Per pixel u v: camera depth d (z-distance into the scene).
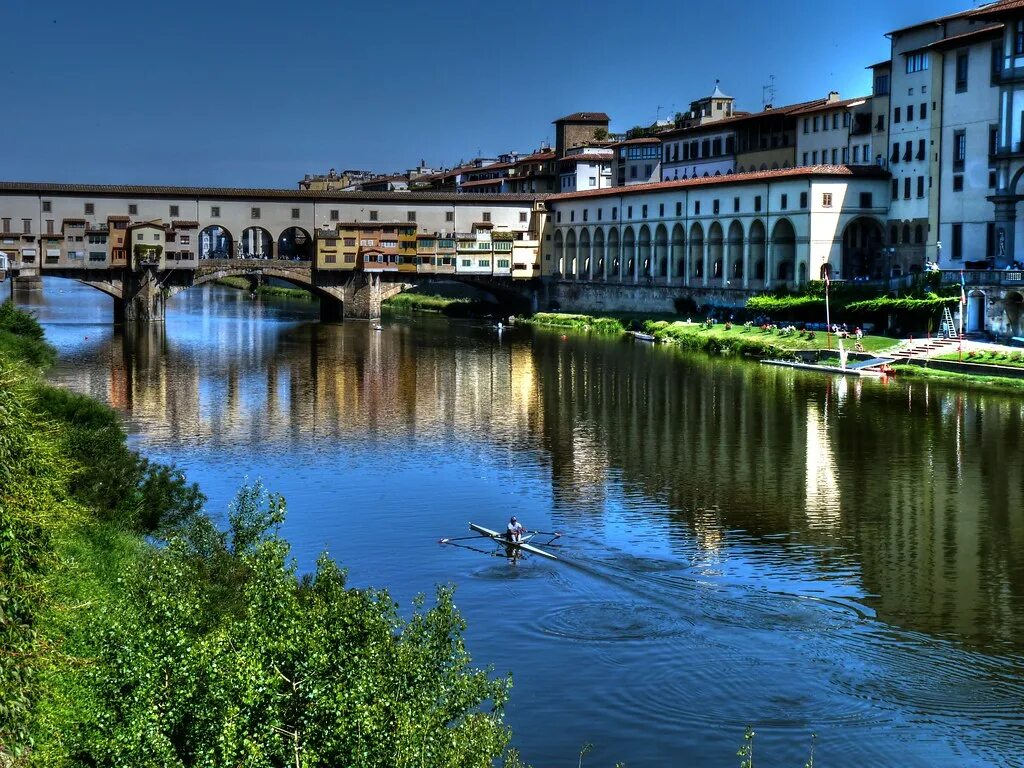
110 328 173.12
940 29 138.88
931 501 67.06
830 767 37.78
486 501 68.19
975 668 44.56
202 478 74.06
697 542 59.66
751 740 37.44
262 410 99.56
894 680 43.59
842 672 44.19
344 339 159.12
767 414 94.56
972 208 131.50
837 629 48.09
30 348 112.31
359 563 56.84
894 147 147.00
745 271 161.25
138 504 53.84
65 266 186.62
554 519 64.25
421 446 84.00
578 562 56.56
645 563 56.44
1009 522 62.84
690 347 146.00
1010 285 115.94
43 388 64.25
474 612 50.00
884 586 53.03
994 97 127.75
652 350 145.00
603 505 67.06
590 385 113.44
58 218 188.88
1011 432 85.31
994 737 39.59
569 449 82.50
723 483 71.81
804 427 88.69
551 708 41.41
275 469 76.75
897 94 145.62
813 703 41.81
